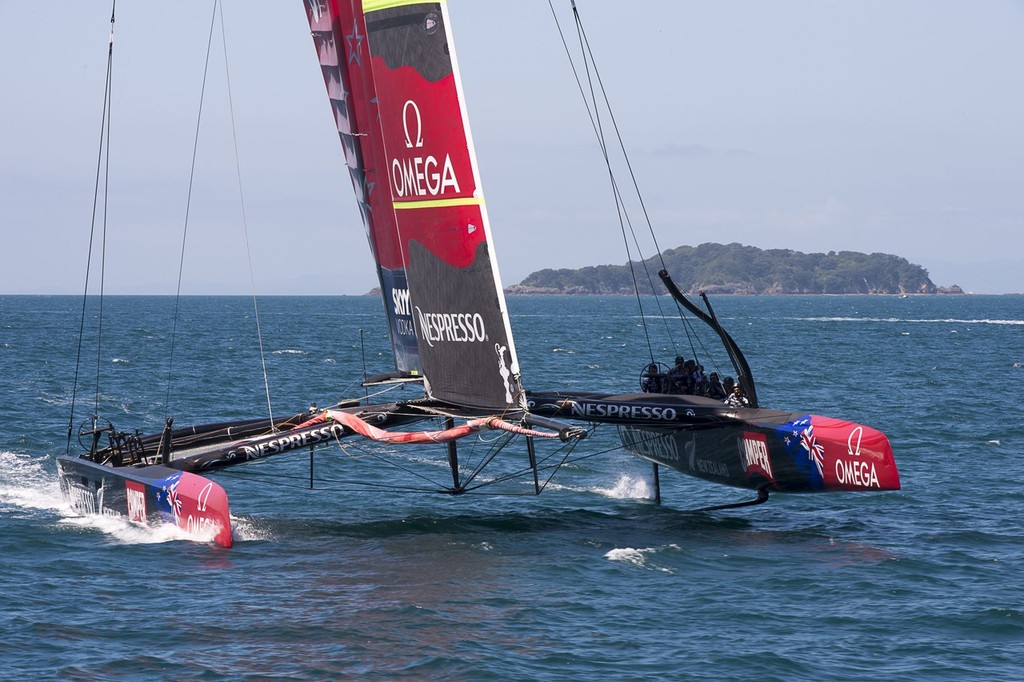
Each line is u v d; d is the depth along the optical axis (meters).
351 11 60.97
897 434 92.56
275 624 40.28
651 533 56.22
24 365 159.38
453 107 50.84
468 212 51.44
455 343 53.62
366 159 62.50
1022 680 35.84
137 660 36.56
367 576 46.84
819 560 50.31
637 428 68.38
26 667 35.72
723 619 41.62
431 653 37.56
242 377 147.38
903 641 39.34
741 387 62.78
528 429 49.72
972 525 57.88
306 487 68.00
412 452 81.62
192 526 51.88
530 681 35.38
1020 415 107.31
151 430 95.69
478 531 56.28
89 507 58.03
